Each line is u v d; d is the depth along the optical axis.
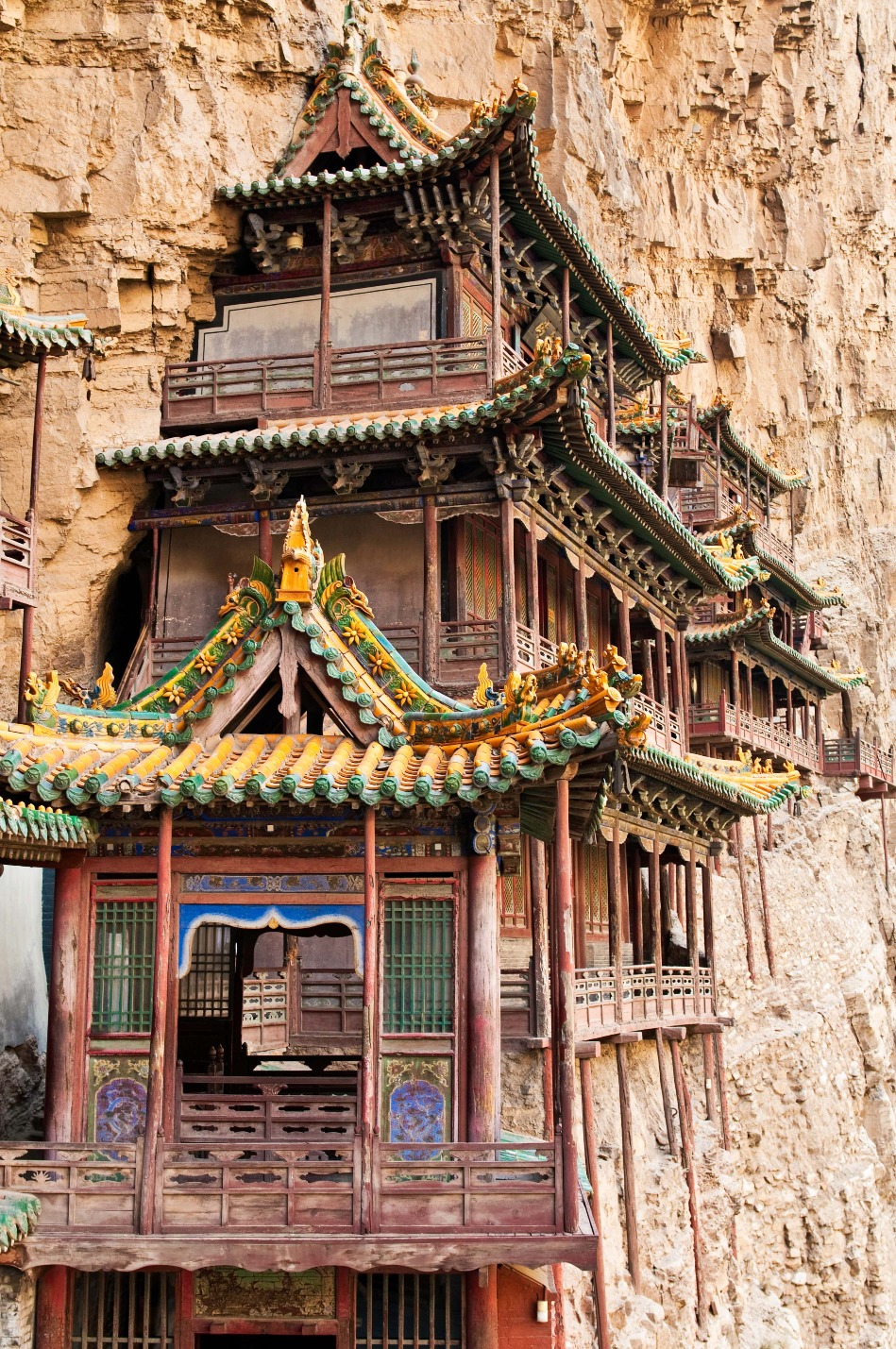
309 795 17.89
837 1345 43.88
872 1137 53.44
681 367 39.91
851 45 78.94
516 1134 23.50
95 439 29.94
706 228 69.38
